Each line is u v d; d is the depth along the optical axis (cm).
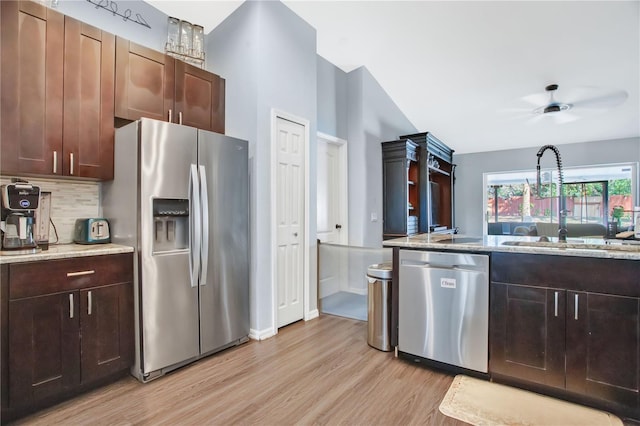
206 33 327
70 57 210
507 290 202
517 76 446
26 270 172
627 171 619
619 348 172
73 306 189
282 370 225
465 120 589
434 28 372
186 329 230
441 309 223
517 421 168
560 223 235
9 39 185
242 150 272
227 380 212
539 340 192
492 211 751
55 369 181
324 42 398
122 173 225
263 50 287
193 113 279
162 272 218
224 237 256
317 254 355
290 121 320
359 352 255
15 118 188
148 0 283
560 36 364
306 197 336
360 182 463
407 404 184
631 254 167
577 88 452
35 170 196
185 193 231
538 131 616
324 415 174
